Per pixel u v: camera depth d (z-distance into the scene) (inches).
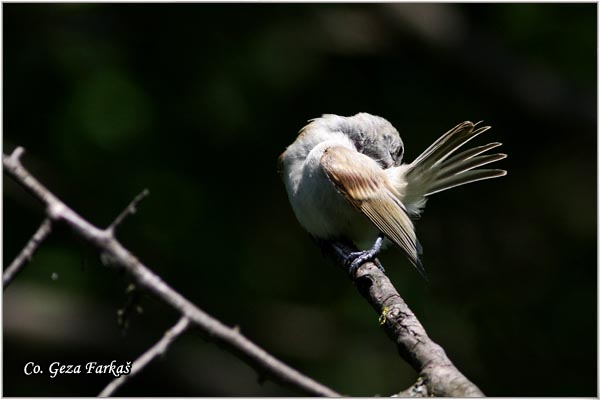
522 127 534.6
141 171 477.1
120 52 487.2
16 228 472.1
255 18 501.4
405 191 317.4
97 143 475.2
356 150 326.3
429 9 539.8
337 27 523.2
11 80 475.8
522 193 515.8
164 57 485.7
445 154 310.2
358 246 324.8
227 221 486.6
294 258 491.2
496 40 544.7
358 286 258.4
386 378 460.4
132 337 502.6
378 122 335.3
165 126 482.3
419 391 185.3
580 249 492.4
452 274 489.7
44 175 470.6
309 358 470.3
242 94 490.3
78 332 491.8
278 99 495.8
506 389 452.4
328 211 310.3
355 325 478.6
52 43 484.1
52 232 175.0
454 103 529.7
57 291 479.5
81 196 471.8
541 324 464.8
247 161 491.2
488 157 309.6
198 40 489.4
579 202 512.1
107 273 485.1
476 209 505.4
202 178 486.0
